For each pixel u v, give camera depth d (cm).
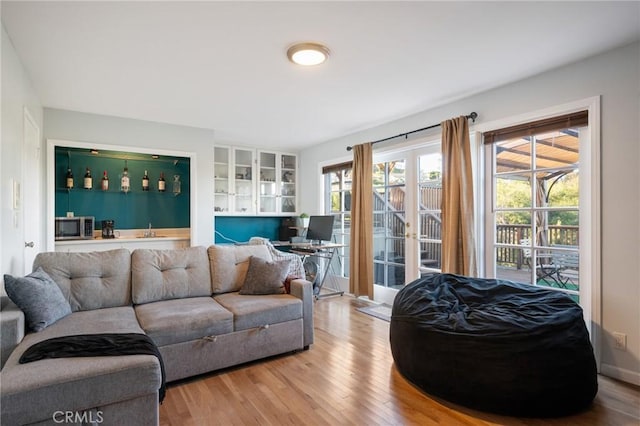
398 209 432
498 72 280
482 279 283
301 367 262
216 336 247
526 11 196
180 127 445
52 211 368
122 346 181
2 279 212
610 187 242
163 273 288
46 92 324
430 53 247
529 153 298
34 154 324
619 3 188
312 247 454
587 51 244
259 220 611
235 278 317
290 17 202
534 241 295
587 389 198
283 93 328
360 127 454
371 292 443
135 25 210
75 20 204
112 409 160
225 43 233
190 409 204
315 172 569
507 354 196
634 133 232
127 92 325
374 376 246
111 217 476
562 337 199
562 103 268
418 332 229
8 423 139
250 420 194
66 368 155
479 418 195
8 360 167
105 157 472
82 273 259
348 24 209
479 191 329
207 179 463
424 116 382
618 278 238
